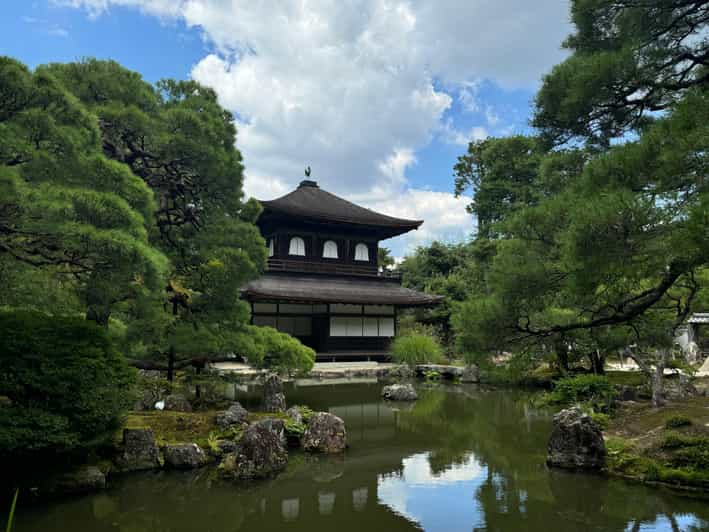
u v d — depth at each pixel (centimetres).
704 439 978
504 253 859
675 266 648
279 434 1185
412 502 859
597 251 608
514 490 913
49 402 798
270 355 1565
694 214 505
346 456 1159
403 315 4391
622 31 880
